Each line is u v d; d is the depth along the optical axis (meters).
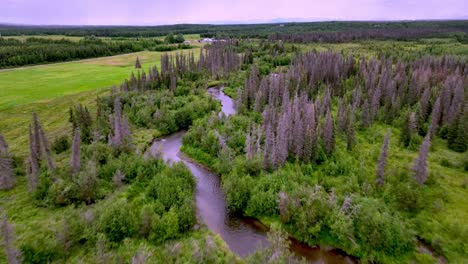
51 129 68.12
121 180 47.59
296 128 53.84
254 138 57.97
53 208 40.19
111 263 30.09
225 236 38.81
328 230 37.56
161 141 68.94
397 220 36.53
